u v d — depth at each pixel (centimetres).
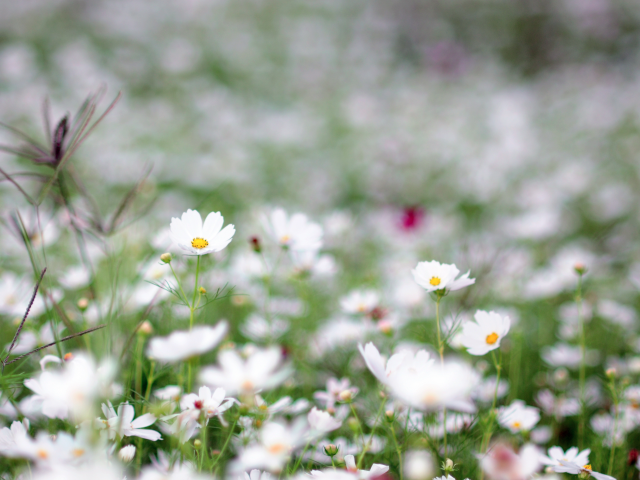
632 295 221
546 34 723
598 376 171
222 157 349
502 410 147
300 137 409
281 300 181
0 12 529
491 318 138
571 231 311
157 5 598
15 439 126
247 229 236
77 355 138
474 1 736
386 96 523
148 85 472
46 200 165
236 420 131
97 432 123
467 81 580
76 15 561
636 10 714
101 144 320
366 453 142
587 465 136
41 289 139
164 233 162
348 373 165
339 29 646
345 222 233
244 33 585
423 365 133
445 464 134
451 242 276
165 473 128
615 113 456
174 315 161
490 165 380
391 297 191
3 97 371
